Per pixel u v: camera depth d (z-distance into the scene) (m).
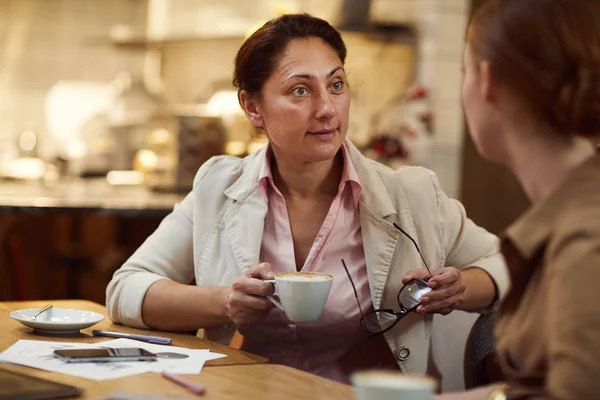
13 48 6.50
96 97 6.56
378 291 2.09
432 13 5.22
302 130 2.03
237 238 2.15
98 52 6.63
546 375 1.21
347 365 2.15
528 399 1.22
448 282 1.99
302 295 1.74
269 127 2.09
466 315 2.26
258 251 2.13
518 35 1.26
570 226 1.16
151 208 4.43
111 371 1.56
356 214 2.15
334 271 2.12
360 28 5.36
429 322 2.13
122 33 6.63
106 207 4.38
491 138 1.35
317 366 2.14
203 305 2.00
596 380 1.09
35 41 6.53
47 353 1.68
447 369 2.24
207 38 6.47
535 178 1.30
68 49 6.58
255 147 4.90
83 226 5.41
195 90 6.57
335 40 2.11
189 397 1.41
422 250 2.16
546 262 1.20
